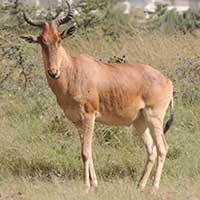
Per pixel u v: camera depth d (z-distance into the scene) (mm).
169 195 27078
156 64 48219
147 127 30047
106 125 32906
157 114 29688
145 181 29172
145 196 27062
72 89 28734
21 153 32625
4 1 55781
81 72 28859
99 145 34281
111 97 29125
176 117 37781
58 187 27859
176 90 41938
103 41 55219
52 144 34281
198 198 27109
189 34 56156
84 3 58688
